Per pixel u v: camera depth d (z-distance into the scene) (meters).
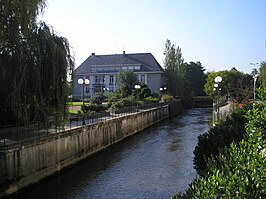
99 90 64.38
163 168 18.80
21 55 15.23
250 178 4.52
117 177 17.23
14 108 15.05
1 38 14.02
